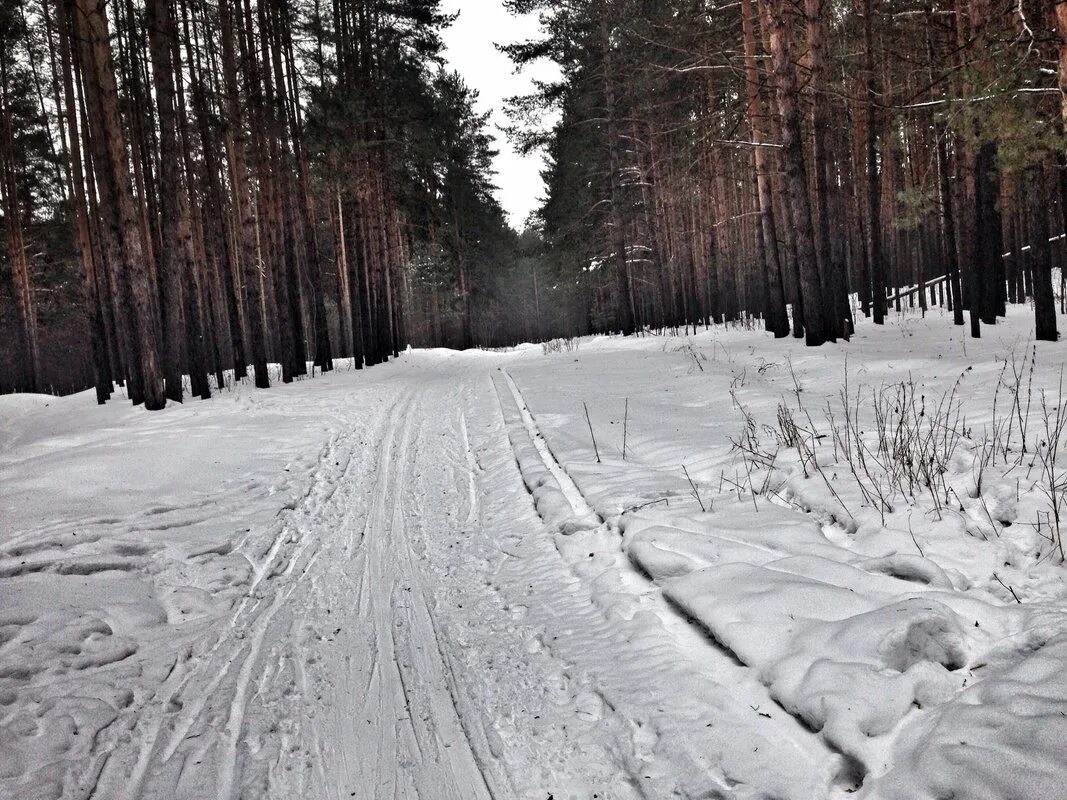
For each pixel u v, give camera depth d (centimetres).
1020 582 364
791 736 286
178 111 1855
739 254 3681
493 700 368
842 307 1762
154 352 1478
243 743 344
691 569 454
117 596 524
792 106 1489
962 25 1498
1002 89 1090
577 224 3344
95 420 1491
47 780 314
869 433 701
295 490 827
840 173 2477
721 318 3853
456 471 870
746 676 334
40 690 393
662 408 1055
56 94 2358
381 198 2784
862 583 379
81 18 1462
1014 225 2711
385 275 2800
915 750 247
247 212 1789
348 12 2333
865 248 2441
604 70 2583
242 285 3075
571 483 722
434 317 4978
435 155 3155
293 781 314
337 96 2222
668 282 3534
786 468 621
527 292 8094
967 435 629
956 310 1906
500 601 495
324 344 2336
